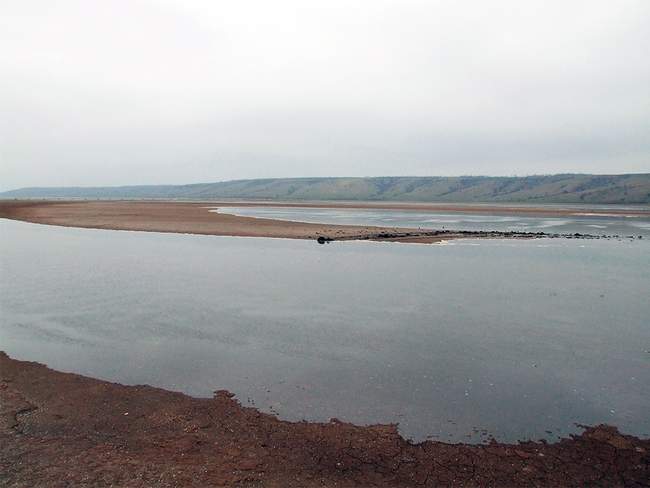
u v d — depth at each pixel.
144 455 6.60
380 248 29.69
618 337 12.26
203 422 7.61
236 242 32.44
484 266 23.05
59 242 31.88
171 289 17.42
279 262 23.86
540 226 50.25
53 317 13.66
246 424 7.56
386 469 6.41
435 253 27.56
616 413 8.17
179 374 9.63
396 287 18.06
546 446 7.07
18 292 16.80
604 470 6.45
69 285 18.02
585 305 15.55
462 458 6.71
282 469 6.34
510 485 6.09
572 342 11.86
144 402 8.30
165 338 11.88
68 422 7.54
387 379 9.50
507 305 15.50
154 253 26.81
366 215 70.12
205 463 6.42
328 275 20.38
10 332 12.23
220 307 14.94
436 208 98.81
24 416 7.71
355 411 8.11
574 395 8.86
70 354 10.70
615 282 19.34
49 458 6.46
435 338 12.09
